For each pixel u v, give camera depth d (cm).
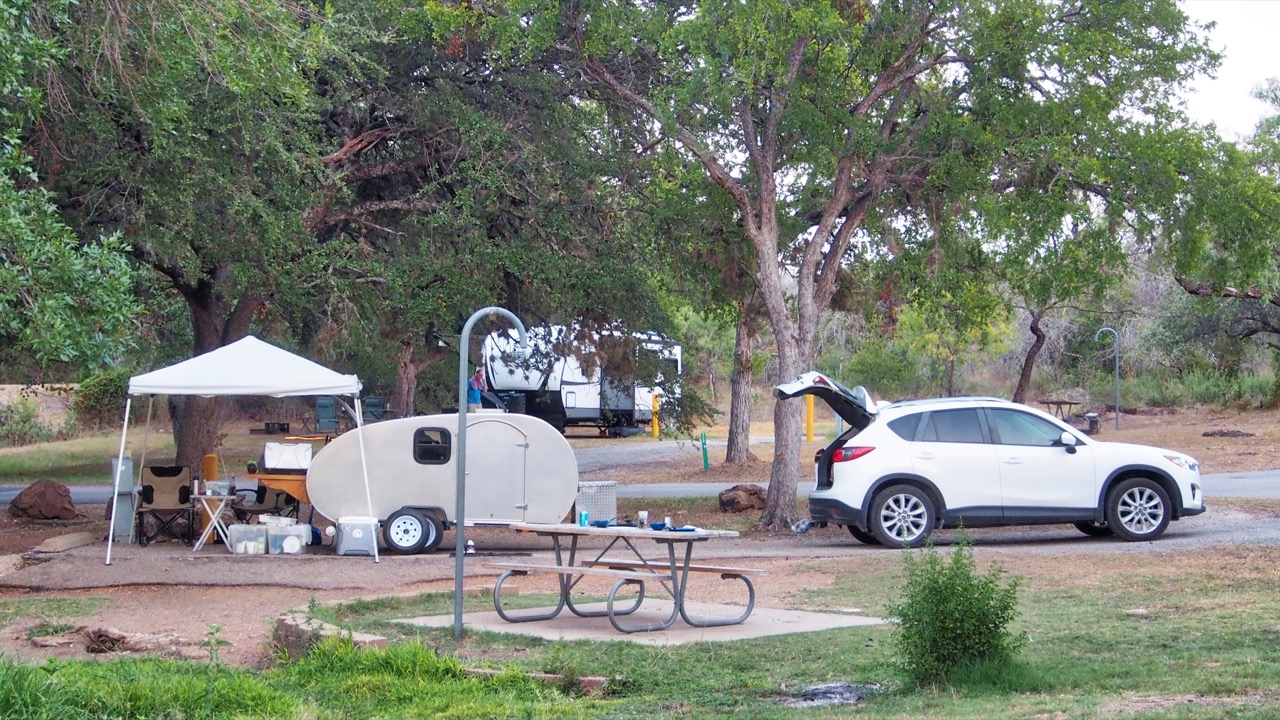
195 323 2008
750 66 1563
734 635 922
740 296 2042
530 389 3991
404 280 1798
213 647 820
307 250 1738
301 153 1667
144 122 1355
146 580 1298
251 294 1817
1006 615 764
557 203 1886
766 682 761
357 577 1315
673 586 976
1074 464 1472
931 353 3828
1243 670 699
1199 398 3847
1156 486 1461
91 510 2134
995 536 1591
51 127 1395
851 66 1798
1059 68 1689
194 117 1502
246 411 4816
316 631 859
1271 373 3922
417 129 1891
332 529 1557
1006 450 1479
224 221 1627
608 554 1501
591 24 1684
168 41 1216
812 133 1722
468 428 1570
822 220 1808
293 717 673
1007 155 1767
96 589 1277
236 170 1586
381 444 1563
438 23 1669
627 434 4275
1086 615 934
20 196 888
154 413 4584
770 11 1548
